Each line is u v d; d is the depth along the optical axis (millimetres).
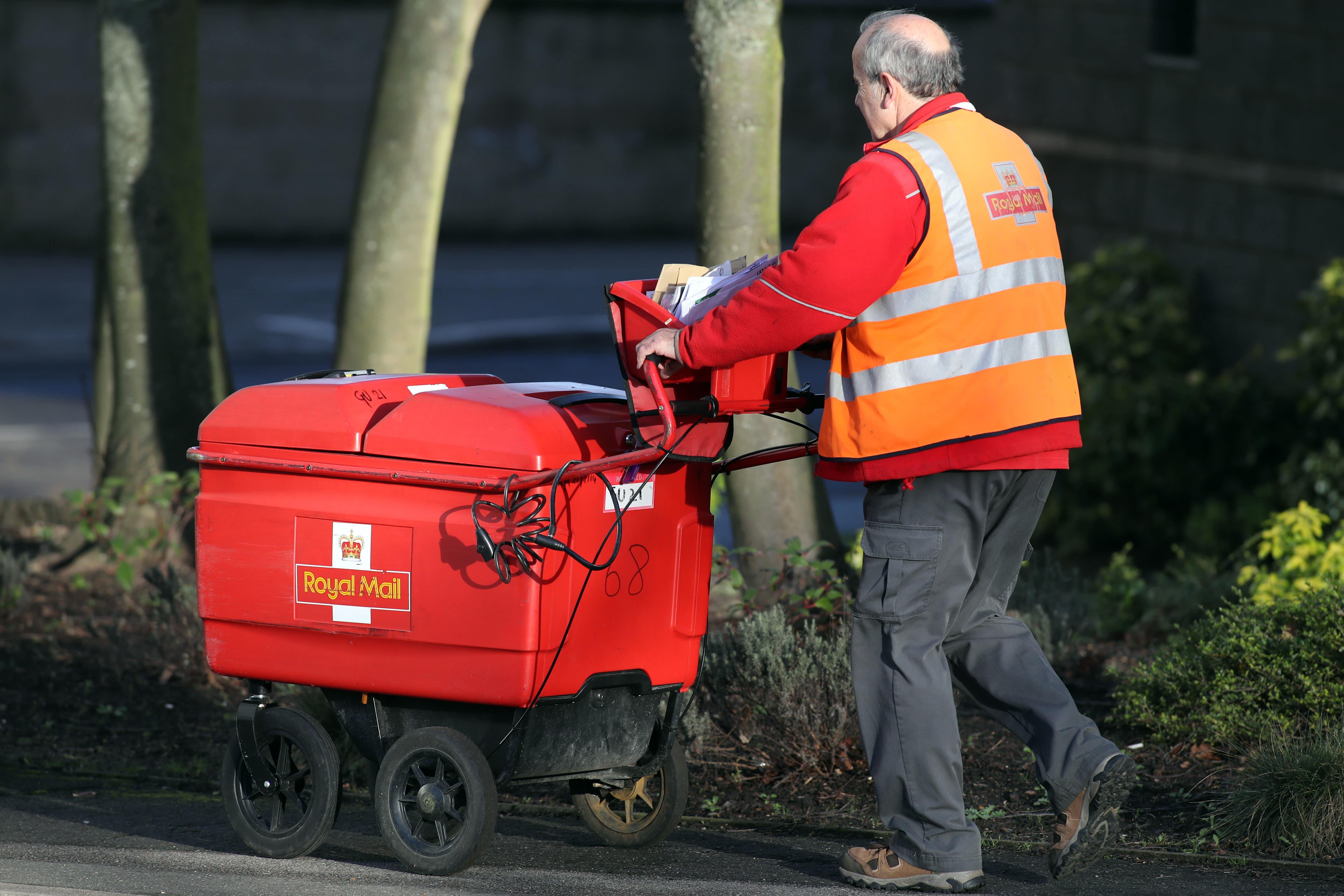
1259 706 14359
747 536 18688
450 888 10828
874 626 10664
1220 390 27891
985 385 10227
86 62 71750
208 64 75438
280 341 53312
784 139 85625
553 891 10773
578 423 11031
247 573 11602
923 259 10109
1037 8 34594
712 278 10938
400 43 21094
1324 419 25938
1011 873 11359
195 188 23562
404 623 11062
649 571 11547
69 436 38031
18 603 21625
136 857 12000
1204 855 11766
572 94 82500
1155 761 14172
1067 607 19281
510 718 11141
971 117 10562
